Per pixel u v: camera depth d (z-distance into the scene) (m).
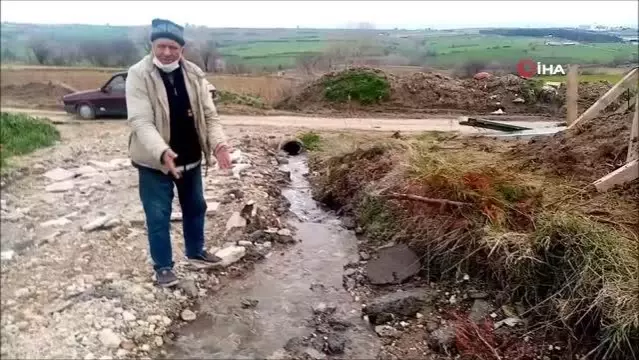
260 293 5.09
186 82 4.36
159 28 4.11
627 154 6.55
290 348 4.33
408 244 5.79
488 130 11.83
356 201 7.24
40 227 5.50
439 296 5.06
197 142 4.60
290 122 14.38
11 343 3.77
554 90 14.53
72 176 7.37
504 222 5.30
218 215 6.32
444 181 6.01
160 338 4.24
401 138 10.04
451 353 4.32
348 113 16.22
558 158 7.00
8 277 4.56
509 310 4.65
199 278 5.08
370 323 4.78
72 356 3.77
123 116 12.51
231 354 4.19
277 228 6.49
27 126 9.12
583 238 4.62
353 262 5.83
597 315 4.16
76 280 4.64
